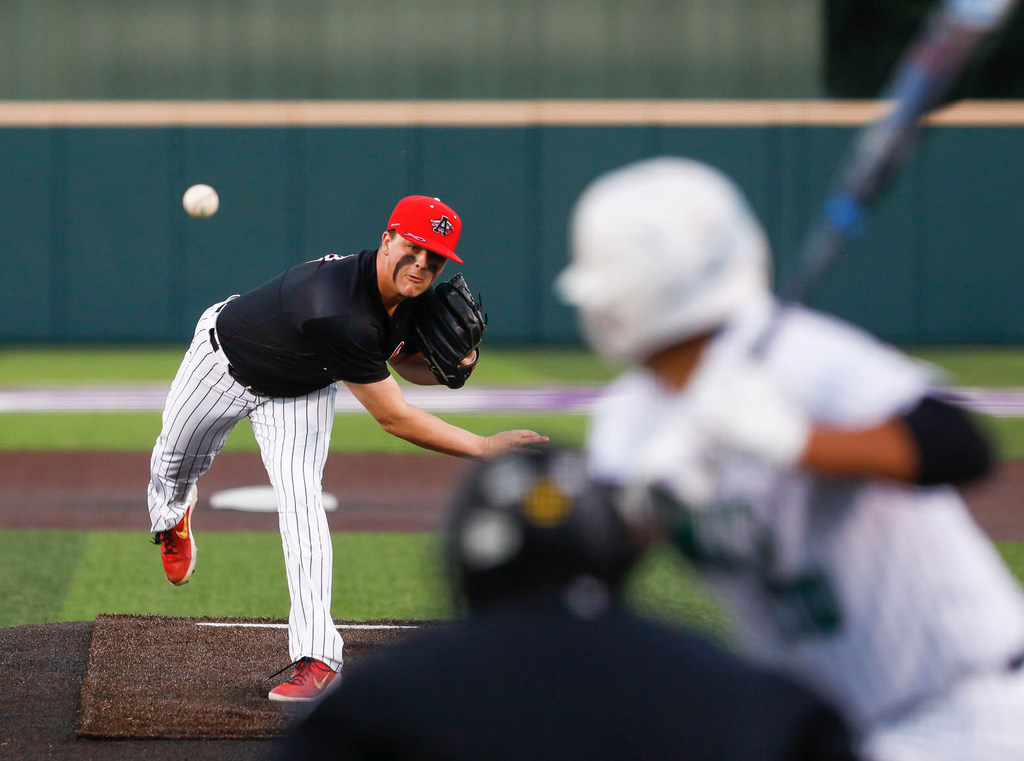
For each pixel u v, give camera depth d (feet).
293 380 53.72
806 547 22.59
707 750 16.61
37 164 229.45
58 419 147.02
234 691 52.49
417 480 110.01
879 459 19.79
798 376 21.06
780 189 228.02
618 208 20.52
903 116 19.34
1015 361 206.18
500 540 17.87
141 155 229.66
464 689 17.03
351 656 57.16
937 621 22.68
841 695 23.40
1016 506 97.09
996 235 227.61
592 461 23.90
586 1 239.91
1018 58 297.74
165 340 232.53
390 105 230.48
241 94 241.76
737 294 20.94
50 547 83.61
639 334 20.85
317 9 240.53
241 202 231.30
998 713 22.75
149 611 67.97
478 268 232.53
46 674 55.26
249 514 95.25
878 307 229.04
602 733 16.66
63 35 239.71
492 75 241.55
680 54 240.53
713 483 21.90
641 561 19.01
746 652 24.82
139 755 45.52
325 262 53.36
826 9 318.45
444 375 57.11
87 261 230.89
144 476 111.75
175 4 240.53
